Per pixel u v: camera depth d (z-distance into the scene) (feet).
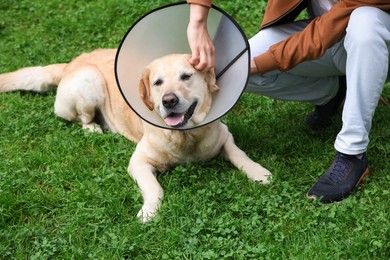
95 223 12.35
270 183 13.12
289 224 11.89
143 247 11.52
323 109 14.92
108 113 16.63
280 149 14.48
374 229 11.30
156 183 13.32
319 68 13.83
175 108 12.64
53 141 15.74
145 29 13.02
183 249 11.36
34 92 18.51
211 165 14.34
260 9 21.15
